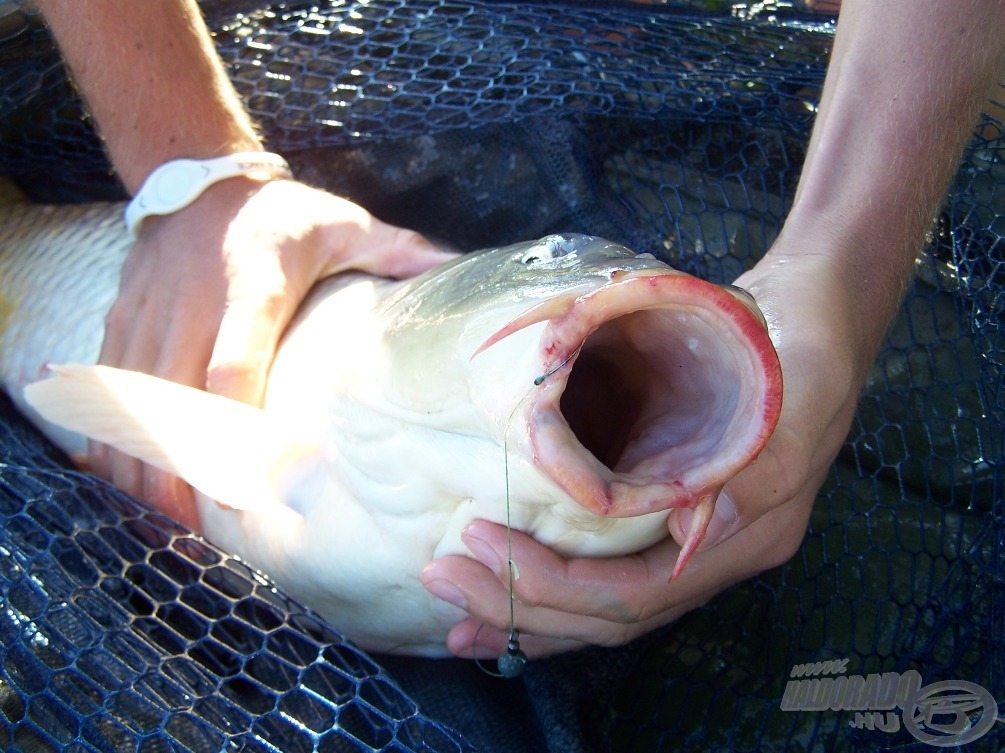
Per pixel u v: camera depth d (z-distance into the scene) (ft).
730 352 0.69
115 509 1.16
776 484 0.92
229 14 1.66
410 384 0.95
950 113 1.16
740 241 1.59
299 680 0.94
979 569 1.17
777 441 0.93
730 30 1.58
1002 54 1.17
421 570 1.08
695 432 0.74
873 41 1.17
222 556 1.10
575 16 1.60
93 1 1.41
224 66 1.62
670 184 1.61
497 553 0.95
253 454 1.16
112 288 1.62
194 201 1.40
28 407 1.63
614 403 0.86
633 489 0.70
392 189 1.68
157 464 1.20
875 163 1.15
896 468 1.38
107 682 0.96
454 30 1.59
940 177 1.17
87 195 1.84
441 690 1.26
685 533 0.88
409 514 1.04
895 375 1.51
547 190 1.63
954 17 1.14
